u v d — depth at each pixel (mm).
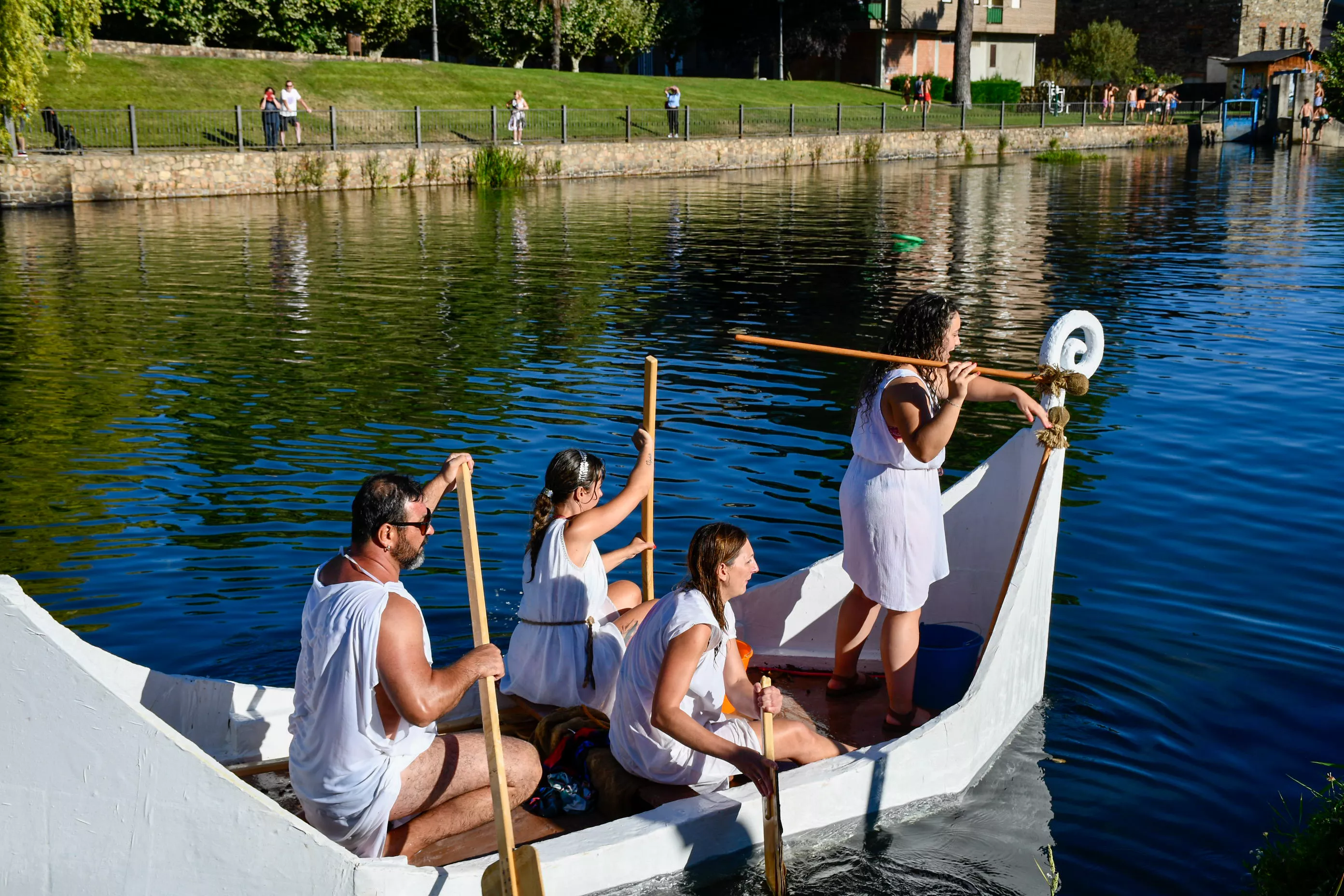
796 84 49719
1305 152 48344
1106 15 62875
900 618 4703
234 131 31359
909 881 3908
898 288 16297
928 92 45781
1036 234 22547
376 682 3520
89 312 14391
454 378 11070
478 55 47969
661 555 6703
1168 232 22734
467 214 25844
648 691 4031
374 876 3361
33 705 3252
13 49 23828
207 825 3324
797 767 4406
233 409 9961
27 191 25828
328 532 7105
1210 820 4230
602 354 12180
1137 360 11672
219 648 5520
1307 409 9727
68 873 3361
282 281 16812
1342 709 5000
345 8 39469
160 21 36531
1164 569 6465
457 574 6438
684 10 49906
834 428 9398
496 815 3504
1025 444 5492
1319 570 6426
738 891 3898
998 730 4652
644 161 36812
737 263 18719
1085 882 3895
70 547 6797
